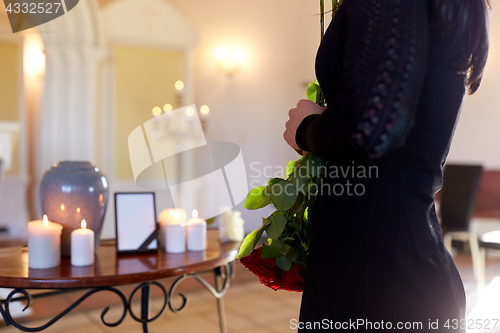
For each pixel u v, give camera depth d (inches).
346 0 28.7
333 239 29.5
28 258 57.5
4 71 235.3
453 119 28.8
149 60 232.5
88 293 49.9
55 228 53.1
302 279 36.5
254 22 232.4
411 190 28.5
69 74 206.7
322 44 31.3
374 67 24.5
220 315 75.7
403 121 24.3
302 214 35.0
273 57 227.6
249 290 138.1
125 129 225.9
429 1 27.1
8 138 235.1
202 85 244.5
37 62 241.0
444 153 29.2
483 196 187.8
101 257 59.3
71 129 208.4
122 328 103.3
